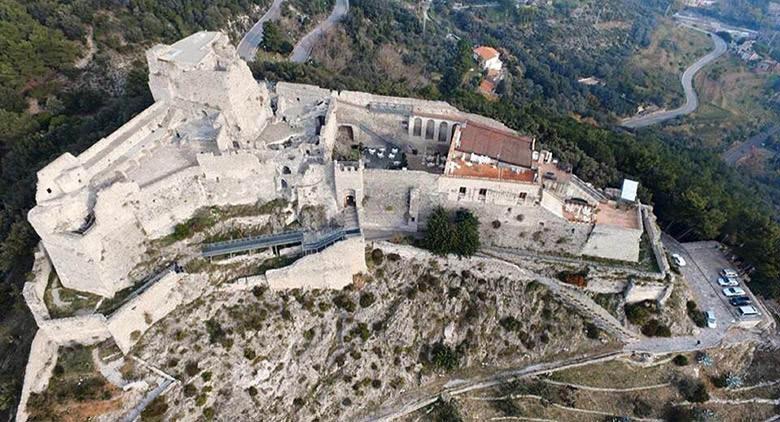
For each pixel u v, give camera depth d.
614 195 84.56
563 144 101.69
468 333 73.69
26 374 57.72
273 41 139.12
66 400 58.59
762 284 84.50
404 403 69.88
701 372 75.38
